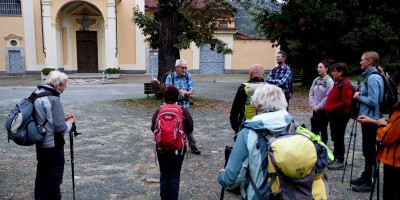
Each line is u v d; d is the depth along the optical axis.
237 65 33.19
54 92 3.91
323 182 2.53
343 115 5.52
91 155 6.69
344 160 6.18
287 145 2.29
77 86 22.20
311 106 6.09
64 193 4.84
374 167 4.59
